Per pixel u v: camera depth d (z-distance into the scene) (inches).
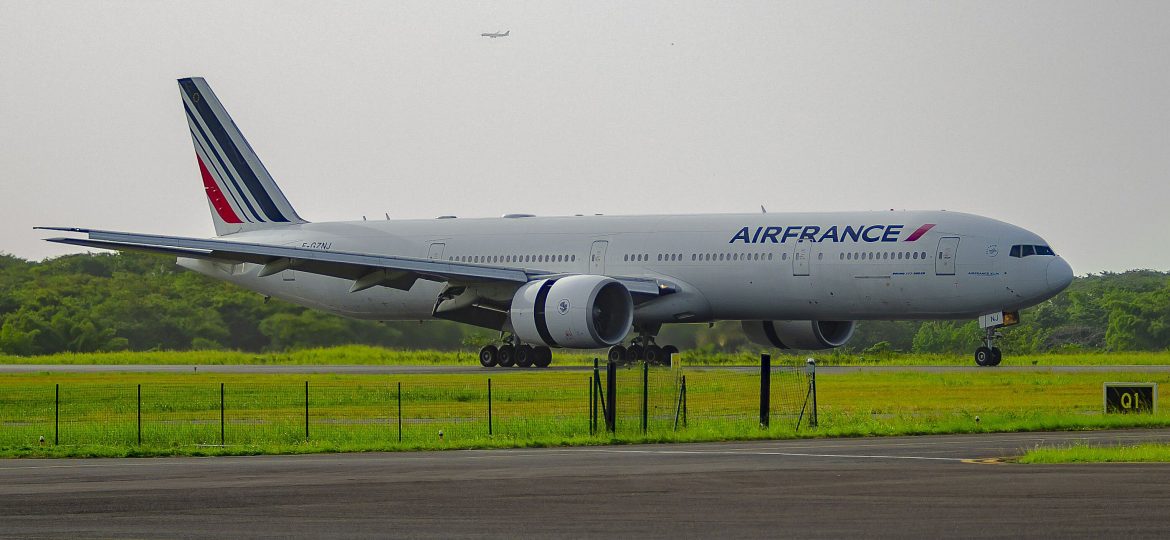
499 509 2566.4
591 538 2231.8
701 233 7755.9
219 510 2586.1
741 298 7628.0
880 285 7219.5
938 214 7283.5
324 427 4675.2
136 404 5876.0
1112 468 3090.6
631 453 3720.5
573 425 4500.5
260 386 6702.8
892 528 2279.8
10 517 2513.5
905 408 5113.2
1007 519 2349.9
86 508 2630.4
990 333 7603.4
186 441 4330.7
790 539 2196.1
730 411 5093.5
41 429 4717.0
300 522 2431.1
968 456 3476.9
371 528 2357.3
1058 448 3531.0
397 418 5039.4
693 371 7116.1
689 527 2327.8
